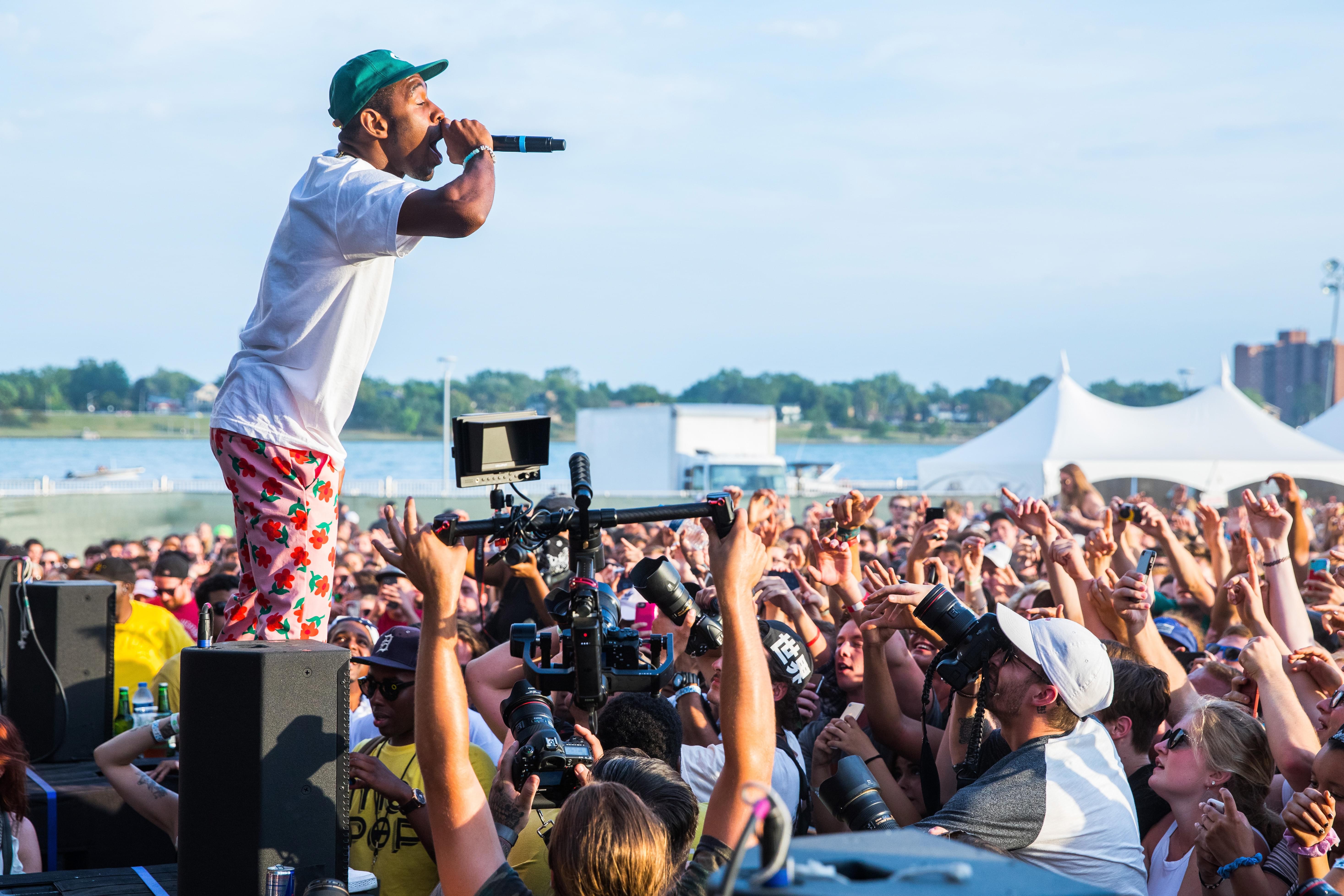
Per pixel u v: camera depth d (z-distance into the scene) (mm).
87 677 4566
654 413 29703
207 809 2697
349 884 3246
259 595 3189
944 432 168250
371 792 3576
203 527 15875
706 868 2217
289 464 3184
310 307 3158
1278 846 2951
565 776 2609
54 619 4527
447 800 2236
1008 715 3010
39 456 89188
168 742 3824
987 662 3016
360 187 3018
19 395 154000
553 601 2666
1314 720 3744
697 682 3855
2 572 4902
